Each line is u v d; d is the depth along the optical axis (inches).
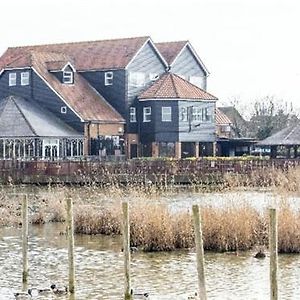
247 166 3235.7
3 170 3307.1
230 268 1314.0
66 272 1300.4
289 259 1368.1
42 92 4025.6
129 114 4205.2
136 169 3260.3
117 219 1708.9
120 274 1282.0
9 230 1809.8
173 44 4539.9
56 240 1642.5
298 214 1464.1
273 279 931.3
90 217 1728.6
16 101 3956.7
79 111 3946.9
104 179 3161.9
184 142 4197.8
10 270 1320.1
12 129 3740.2
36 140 3705.7
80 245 1573.6
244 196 1817.2
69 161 3289.9
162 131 4156.0
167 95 4146.2
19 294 1123.3
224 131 4697.3
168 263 1360.7
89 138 3956.7
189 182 3189.0
